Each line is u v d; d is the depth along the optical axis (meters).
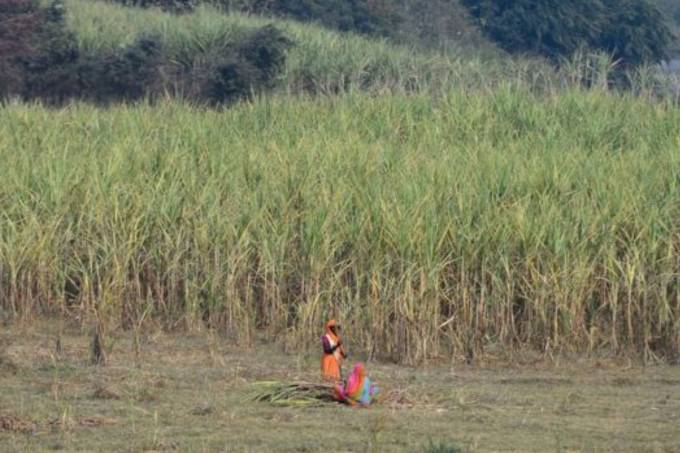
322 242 37.28
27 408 28.94
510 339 36.19
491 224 36.81
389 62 87.94
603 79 65.00
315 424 27.88
